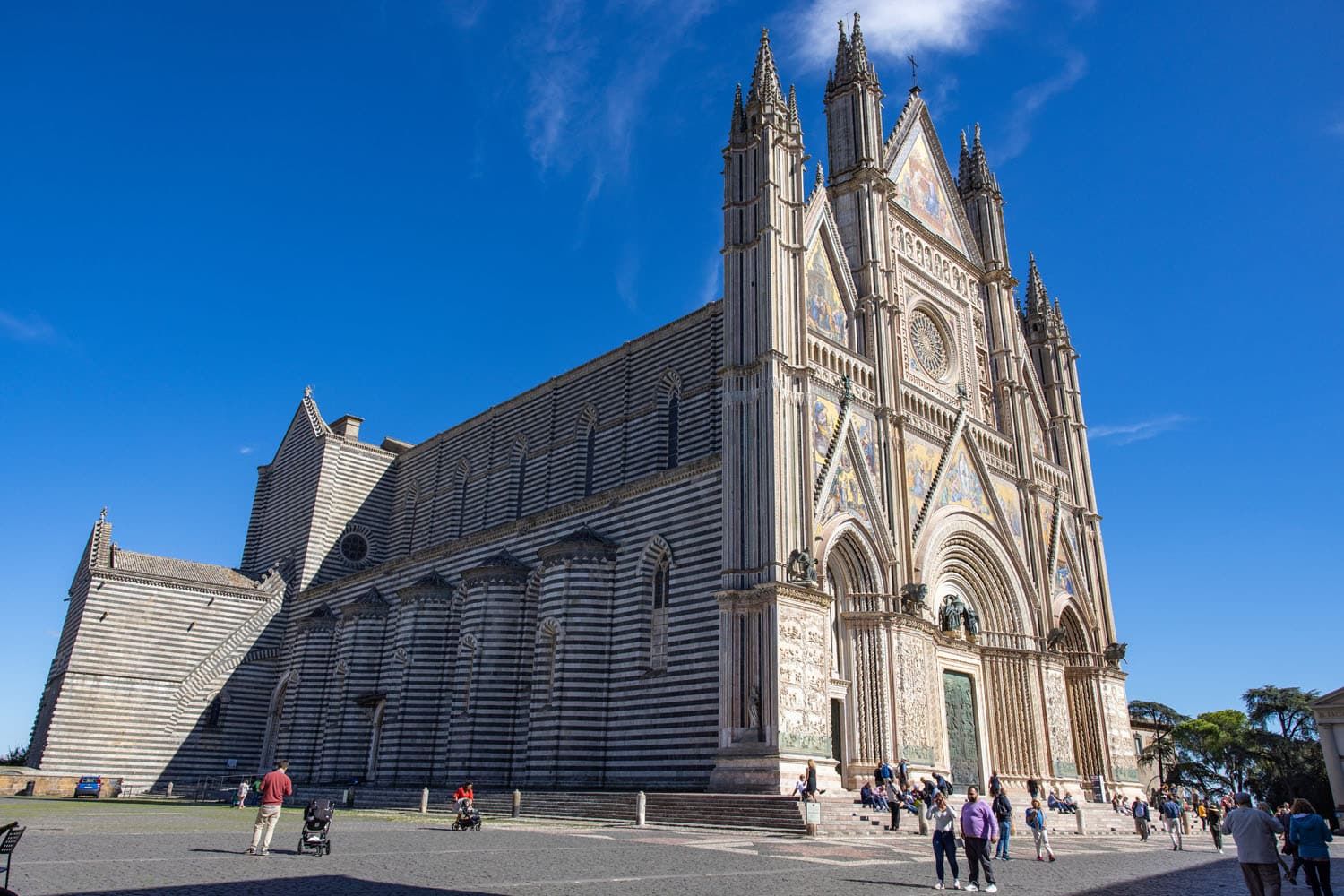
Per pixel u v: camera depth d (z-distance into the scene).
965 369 58.78
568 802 39.03
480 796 43.12
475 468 71.62
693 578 42.69
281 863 19.69
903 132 59.69
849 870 21.97
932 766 43.62
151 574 69.75
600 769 43.75
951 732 48.66
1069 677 59.06
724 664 38.56
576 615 45.91
